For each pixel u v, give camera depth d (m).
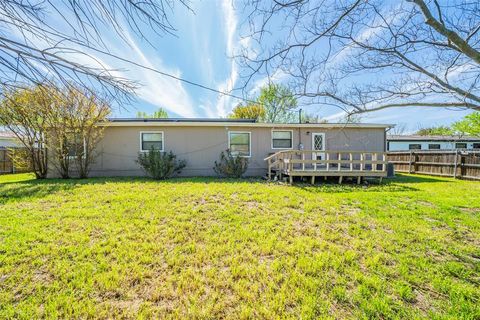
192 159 10.17
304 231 3.35
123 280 2.15
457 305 1.86
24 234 3.10
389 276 2.25
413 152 11.59
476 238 3.15
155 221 3.67
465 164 9.05
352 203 4.96
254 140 10.49
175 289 2.05
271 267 2.37
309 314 1.74
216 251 2.70
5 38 1.40
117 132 9.80
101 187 6.57
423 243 2.98
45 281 2.13
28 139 8.46
